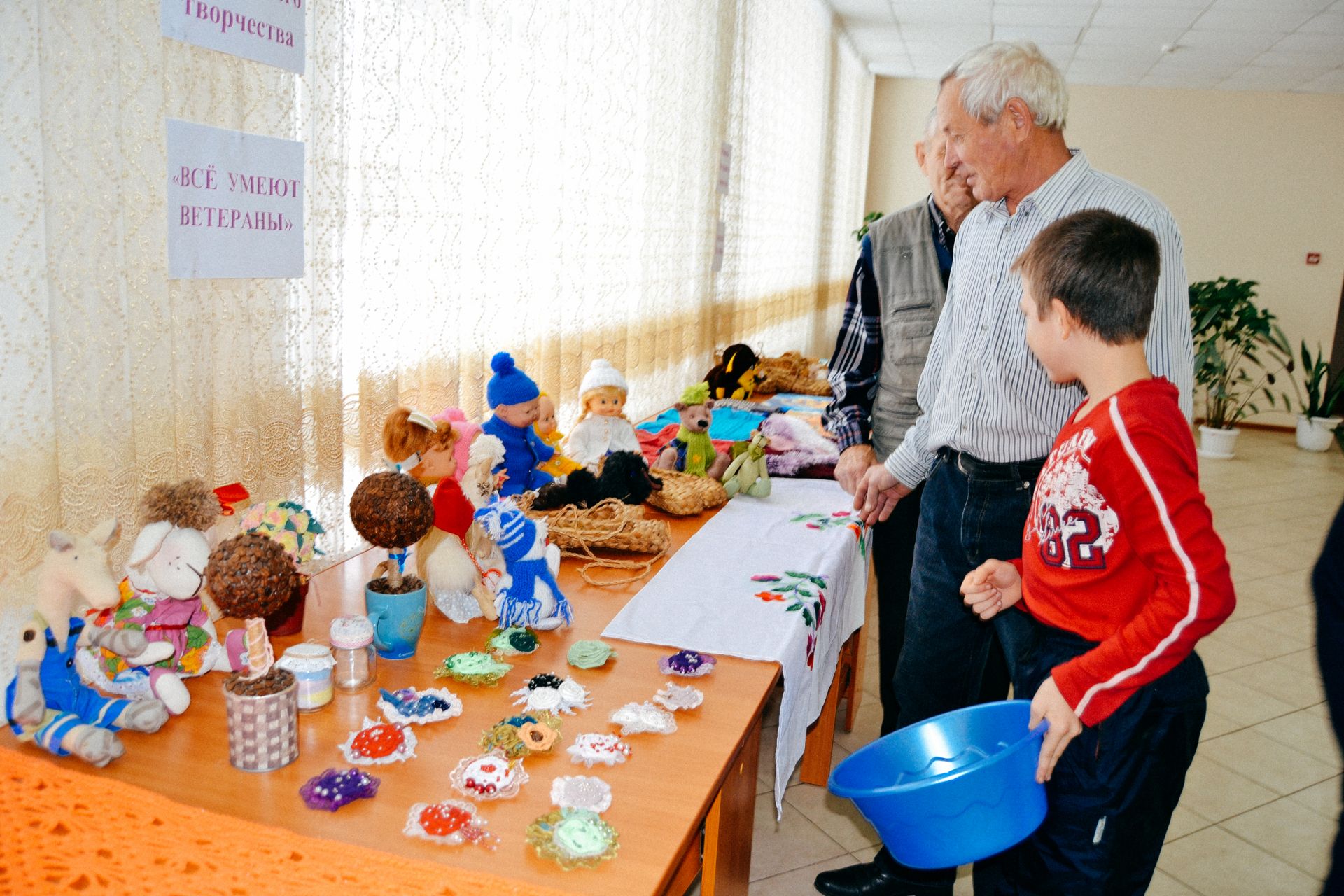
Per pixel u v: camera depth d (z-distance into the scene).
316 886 0.74
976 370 1.56
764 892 1.93
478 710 1.11
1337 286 8.16
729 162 3.96
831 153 6.79
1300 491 6.22
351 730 1.06
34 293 1.11
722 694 1.19
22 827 0.80
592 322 2.73
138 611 1.06
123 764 0.97
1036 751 1.14
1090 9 5.62
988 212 1.60
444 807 0.89
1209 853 2.17
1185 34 6.11
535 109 2.22
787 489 2.23
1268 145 8.12
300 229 1.50
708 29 3.61
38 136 1.09
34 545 1.13
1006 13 5.88
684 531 1.86
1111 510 1.15
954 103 1.51
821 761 2.33
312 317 1.55
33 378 1.11
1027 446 1.53
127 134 1.22
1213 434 7.37
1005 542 1.59
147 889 0.73
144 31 1.21
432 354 1.88
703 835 1.22
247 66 1.38
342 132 1.56
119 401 1.22
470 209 1.98
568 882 0.81
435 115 1.81
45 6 1.09
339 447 1.63
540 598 1.33
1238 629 3.67
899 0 5.83
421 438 1.41
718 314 4.15
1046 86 1.44
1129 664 1.07
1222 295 7.34
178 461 1.36
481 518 1.34
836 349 2.30
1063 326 1.18
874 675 3.08
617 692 1.18
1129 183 1.47
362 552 1.67
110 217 1.19
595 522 1.66
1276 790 2.47
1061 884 1.29
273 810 0.90
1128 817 1.23
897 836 1.14
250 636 0.98
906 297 2.10
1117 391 1.15
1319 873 2.11
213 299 1.39
